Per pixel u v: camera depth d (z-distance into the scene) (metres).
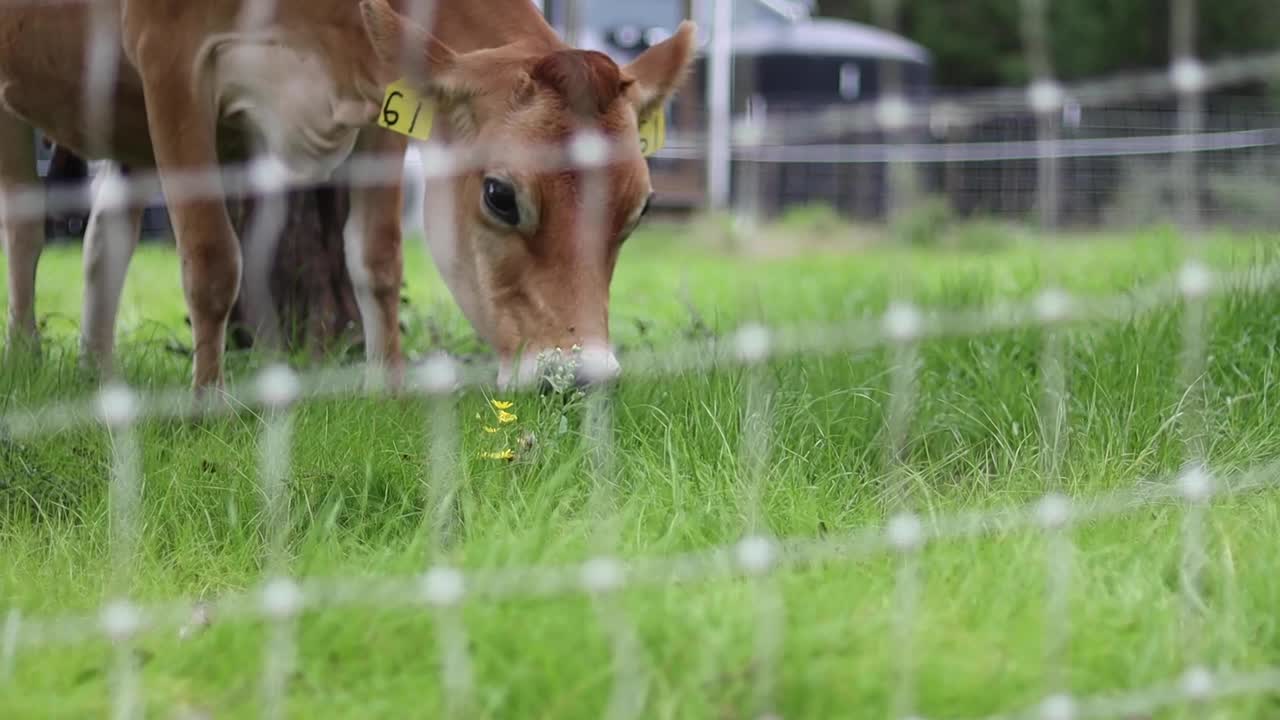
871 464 3.56
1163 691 2.31
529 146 3.57
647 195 3.62
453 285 3.77
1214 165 10.96
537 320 3.58
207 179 4.11
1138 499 3.15
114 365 4.12
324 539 2.88
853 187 12.09
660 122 3.82
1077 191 11.48
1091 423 3.59
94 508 3.13
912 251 10.05
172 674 2.35
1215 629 2.45
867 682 2.26
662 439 3.42
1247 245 6.10
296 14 4.01
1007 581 2.62
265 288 5.01
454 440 3.36
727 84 12.10
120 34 4.31
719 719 2.20
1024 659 2.38
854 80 13.62
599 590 2.50
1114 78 22.03
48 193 4.77
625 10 13.28
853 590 2.60
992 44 22.38
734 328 4.95
